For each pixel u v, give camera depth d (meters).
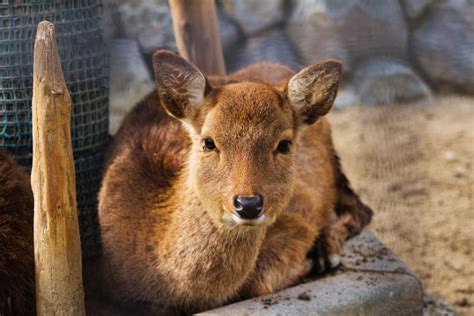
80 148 9.84
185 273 8.48
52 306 7.95
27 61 9.20
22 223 8.68
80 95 9.68
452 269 12.18
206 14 11.53
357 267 9.95
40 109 7.50
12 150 9.47
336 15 17.20
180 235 8.46
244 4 16.97
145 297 8.94
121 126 10.28
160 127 9.79
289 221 9.55
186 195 8.47
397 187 14.64
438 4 17.98
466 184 14.73
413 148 15.99
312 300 9.06
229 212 7.72
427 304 10.71
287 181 8.05
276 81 10.66
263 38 17.12
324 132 10.92
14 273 8.56
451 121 17.14
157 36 16.34
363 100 17.70
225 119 7.85
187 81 8.14
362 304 9.16
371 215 11.50
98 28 9.91
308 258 10.16
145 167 9.33
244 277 8.62
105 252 9.22
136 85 16.11
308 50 17.33
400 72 17.77
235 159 7.76
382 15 17.53
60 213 7.73
